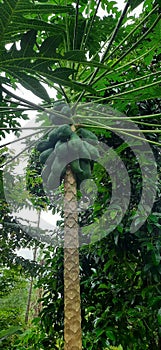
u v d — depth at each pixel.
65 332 2.57
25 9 2.10
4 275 10.60
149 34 3.67
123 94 3.51
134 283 4.91
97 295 5.00
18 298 12.80
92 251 5.24
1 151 6.66
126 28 4.18
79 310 2.64
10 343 7.15
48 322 5.76
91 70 4.02
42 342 5.69
